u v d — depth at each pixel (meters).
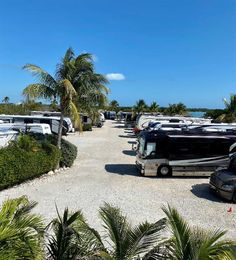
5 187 15.34
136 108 82.25
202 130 20.53
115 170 20.69
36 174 17.58
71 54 20.05
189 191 16.09
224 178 14.34
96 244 5.52
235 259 4.36
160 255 5.16
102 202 13.71
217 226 11.33
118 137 41.97
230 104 51.81
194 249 4.58
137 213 12.45
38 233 5.64
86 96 20.62
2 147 16.56
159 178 18.89
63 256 5.31
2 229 5.11
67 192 15.11
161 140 19.05
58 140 20.58
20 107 52.12
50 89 19.92
